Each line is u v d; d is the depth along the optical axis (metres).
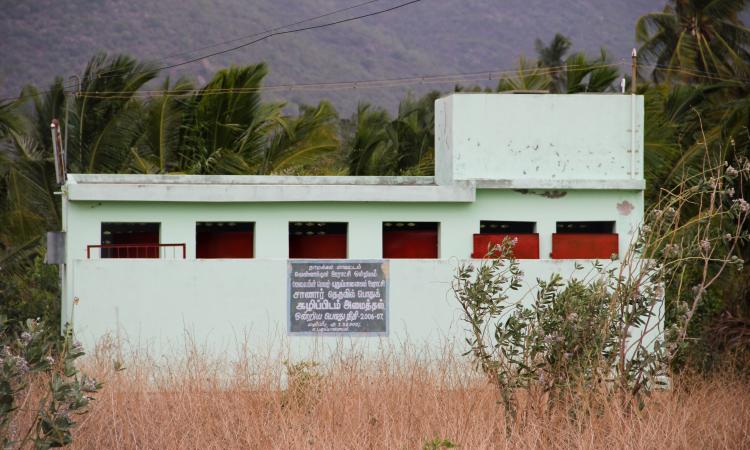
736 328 35.50
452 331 33.94
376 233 37.78
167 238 36.66
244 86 59.53
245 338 31.69
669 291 37.62
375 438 24.86
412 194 37.66
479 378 28.11
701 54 69.00
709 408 27.06
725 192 26.92
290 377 28.45
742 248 40.59
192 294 33.28
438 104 41.16
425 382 27.23
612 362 26.09
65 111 58.72
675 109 58.62
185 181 40.66
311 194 37.03
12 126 59.81
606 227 40.06
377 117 72.19
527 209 38.88
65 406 22.75
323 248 38.56
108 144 58.03
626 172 39.78
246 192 36.75
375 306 34.00
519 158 39.31
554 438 24.78
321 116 63.19
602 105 39.72
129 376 27.91
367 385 27.06
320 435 24.75
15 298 40.84
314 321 33.75
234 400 26.92
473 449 23.52
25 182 54.53
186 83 59.75
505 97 39.31
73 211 36.00
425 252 38.81
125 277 32.97
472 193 38.00
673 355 26.39
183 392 26.67
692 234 36.00
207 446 24.86
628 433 24.03
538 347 25.42
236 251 38.19
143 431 25.33
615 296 25.86
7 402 21.34
